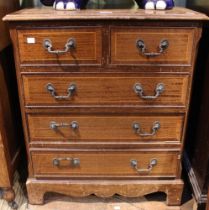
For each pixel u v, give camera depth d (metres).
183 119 1.16
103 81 1.09
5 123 1.22
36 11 1.11
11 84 1.31
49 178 1.27
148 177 1.26
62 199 1.36
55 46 1.03
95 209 1.31
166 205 1.32
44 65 1.06
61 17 0.98
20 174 1.47
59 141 1.20
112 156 1.22
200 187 1.22
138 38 1.02
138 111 1.14
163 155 1.21
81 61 1.05
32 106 1.13
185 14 1.01
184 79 1.09
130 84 1.09
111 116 1.15
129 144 1.20
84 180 1.27
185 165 1.44
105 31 1.01
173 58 1.05
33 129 1.18
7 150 1.19
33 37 1.02
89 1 1.44
